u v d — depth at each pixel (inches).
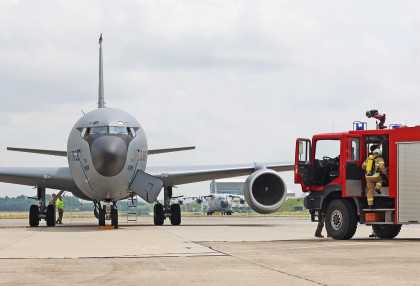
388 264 705.6
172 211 1822.1
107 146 1491.1
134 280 599.8
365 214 1122.0
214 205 4803.2
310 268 677.9
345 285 557.0
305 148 1202.0
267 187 1637.6
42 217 1724.9
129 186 1574.8
